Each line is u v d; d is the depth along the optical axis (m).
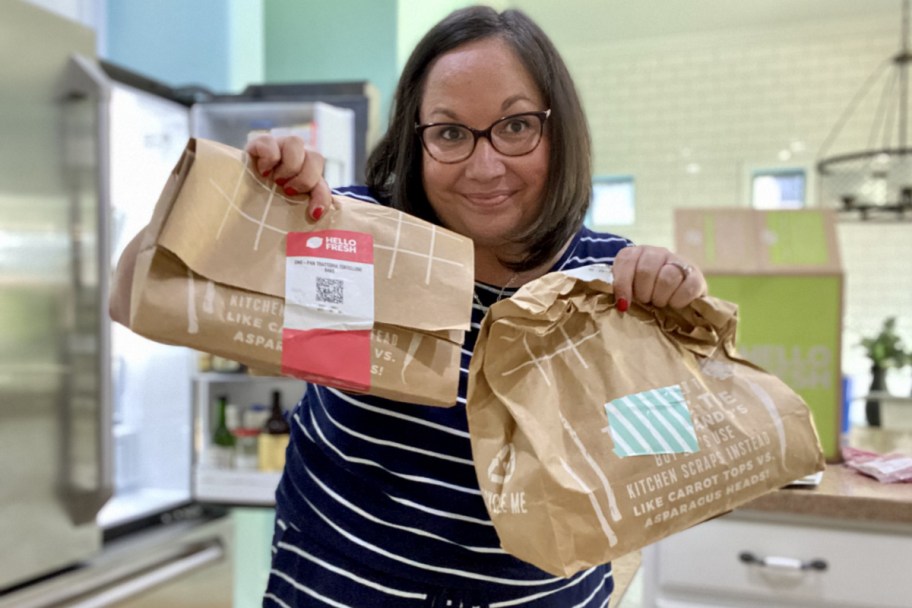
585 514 0.63
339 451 0.83
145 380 2.14
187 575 1.87
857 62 4.14
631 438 0.66
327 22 2.59
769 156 4.34
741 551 1.41
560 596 0.84
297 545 0.87
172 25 2.41
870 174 2.81
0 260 1.40
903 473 1.37
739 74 4.36
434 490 0.79
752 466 0.68
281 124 2.06
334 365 0.65
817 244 1.52
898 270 4.11
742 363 0.73
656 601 1.46
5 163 1.41
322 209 0.68
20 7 1.43
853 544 1.35
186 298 0.61
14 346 1.43
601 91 4.61
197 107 1.98
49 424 1.51
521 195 0.79
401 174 0.85
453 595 0.80
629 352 0.71
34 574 1.49
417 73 0.82
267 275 0.65
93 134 1.56
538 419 0.66
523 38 0.78
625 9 4.01
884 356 2.22
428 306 0.68
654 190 4.54
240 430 2.08
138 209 2.06
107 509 1.92
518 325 0.67
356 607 0.81
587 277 0.72
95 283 1.59
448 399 0.67
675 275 0.71
